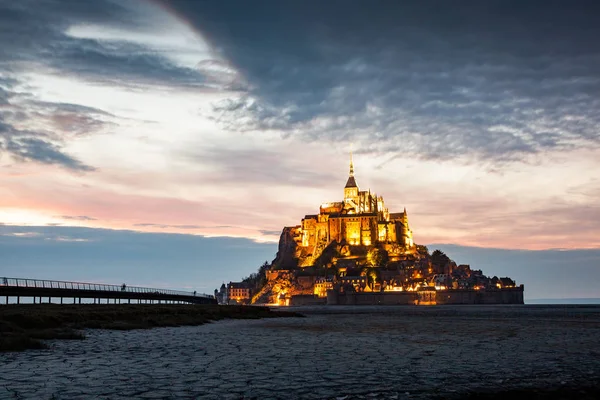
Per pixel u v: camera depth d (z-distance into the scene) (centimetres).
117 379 3291
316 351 4941
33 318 6481
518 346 5497
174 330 7469
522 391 3081
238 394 2945
